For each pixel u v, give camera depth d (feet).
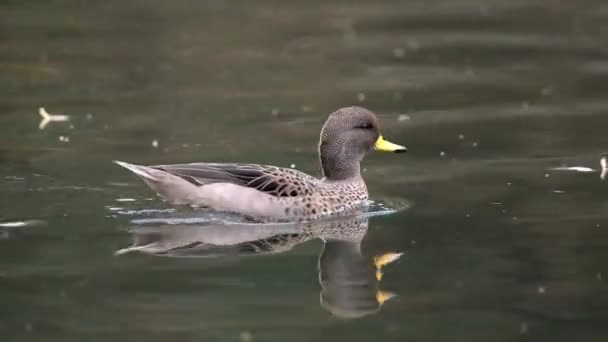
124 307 36.52
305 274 40.32
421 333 34.68
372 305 37.09
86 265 40.65
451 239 44.04
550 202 48.60
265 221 46.96
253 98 69.26
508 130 61.57
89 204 48.24
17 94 69.36
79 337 33.83
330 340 33.94
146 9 92.32
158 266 40.88
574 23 88.17
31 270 39.91
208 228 46.09
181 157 56.34
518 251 42.29
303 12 92.48
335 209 48.21
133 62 77.51
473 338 34.09
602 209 47.34
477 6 94.68
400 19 90.79
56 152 56.85
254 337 34.09
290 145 59.00
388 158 57.31
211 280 39.37
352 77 74.54
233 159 56.18
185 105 67.46
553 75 74.02
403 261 41.60
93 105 67.05
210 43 82.53
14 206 47.57
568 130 61.31
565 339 33.94
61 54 79.05
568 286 38.55
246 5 94.22
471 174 53.57
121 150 57.41
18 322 35.04
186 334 34.32
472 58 79.00
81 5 93.40
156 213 47.21
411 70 76.23
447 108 66.80
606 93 69.26
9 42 81.76
